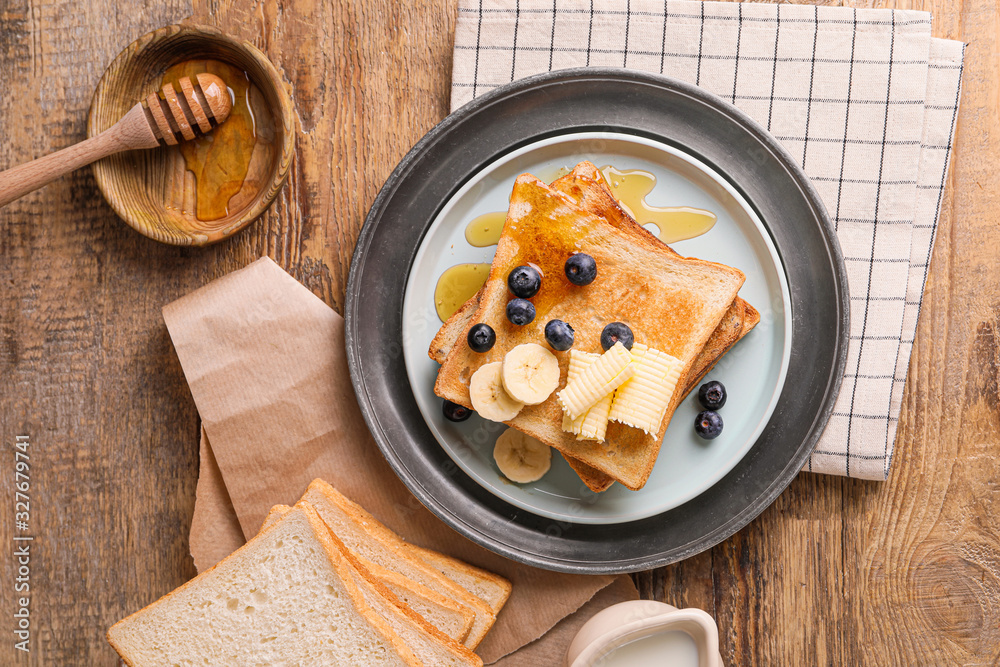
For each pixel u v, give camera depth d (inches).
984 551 30.1
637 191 29.5
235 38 29.0
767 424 29.4
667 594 30.3
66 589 30.4
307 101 30.3
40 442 30.4
